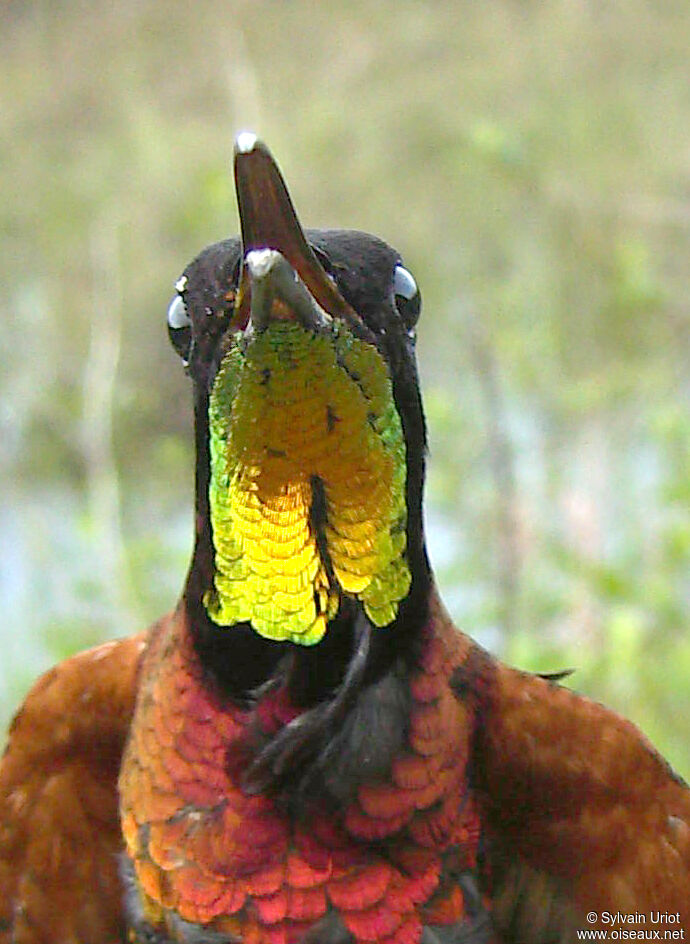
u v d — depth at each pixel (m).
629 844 0.21
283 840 0.20
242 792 0.20
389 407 0.19
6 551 0.44
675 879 0.21
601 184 0.45
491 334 0.42
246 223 0.19
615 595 0.35
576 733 0.20
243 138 0.19
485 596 0.37
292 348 0.19
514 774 0.20
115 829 0.21
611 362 0.42
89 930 0.21
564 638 0.36
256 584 0.20
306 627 0.20
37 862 0.21
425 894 0.20
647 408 0.41
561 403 0.40
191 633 0.20
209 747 0.20
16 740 0.21
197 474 0.20
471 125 0.45
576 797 0.20
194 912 0.20
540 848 0.21
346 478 0.19
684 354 0.42
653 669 0.34
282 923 0.20
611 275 0.43
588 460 0.40
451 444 0.39
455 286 0.46
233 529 0.20
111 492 0.39
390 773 0.20
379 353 0.19
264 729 0.20
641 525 0.38
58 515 0.46
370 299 0.19
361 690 0.20
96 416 0.42
